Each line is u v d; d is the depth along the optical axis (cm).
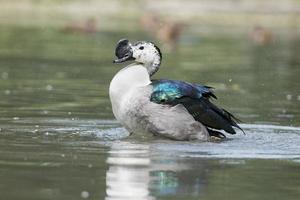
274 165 1139
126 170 1077
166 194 954
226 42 3694
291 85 2231
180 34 3916
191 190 977
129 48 1436
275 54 3192
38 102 1770
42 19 4622
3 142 1270
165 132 1333
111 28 4178
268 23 4741
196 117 1353
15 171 1055
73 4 5362
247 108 1775
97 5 5369
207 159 1172
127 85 1366
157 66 1446
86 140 1312
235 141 1344
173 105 1342
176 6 5309
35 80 2198
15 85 2078
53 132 1382
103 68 2559
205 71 2520
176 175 1055
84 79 2253
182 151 1233
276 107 1798
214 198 941
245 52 3256
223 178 1048
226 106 1802
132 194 950
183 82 1379
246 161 1165
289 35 4119
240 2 5447
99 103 1781
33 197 920
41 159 1137
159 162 1137
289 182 1034
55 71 2441
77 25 3991
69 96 1888
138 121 1345
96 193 948
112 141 1311
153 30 4112
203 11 5191
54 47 3256
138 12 5194
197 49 3341
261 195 962
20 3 5359
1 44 3309
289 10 5291
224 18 4925
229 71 2542
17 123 1469
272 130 1473
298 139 1374
